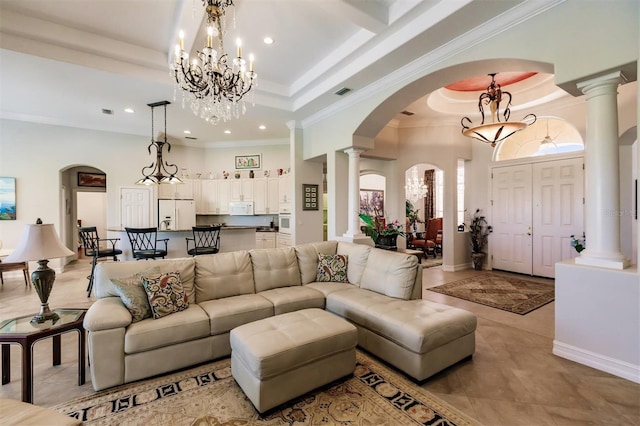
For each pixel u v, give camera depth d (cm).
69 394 221
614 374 243
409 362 238
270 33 342
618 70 231
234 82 313
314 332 226
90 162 650
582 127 512
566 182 557
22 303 433
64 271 658
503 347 297
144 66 397
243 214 811
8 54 332
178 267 303
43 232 240
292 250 382
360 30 340
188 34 324
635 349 234
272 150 827
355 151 493
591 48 236
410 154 681
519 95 543
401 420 196
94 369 222
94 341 222
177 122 634
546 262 583
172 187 780
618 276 241
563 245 561
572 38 245
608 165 248
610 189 249
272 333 222
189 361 255
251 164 836
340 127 498
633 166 452
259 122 634
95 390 224
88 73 382
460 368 258
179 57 284
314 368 220
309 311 269
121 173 681
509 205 635
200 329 259
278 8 298
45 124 612
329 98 467
